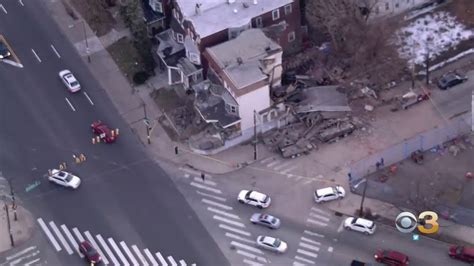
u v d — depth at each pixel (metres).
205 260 199.50
